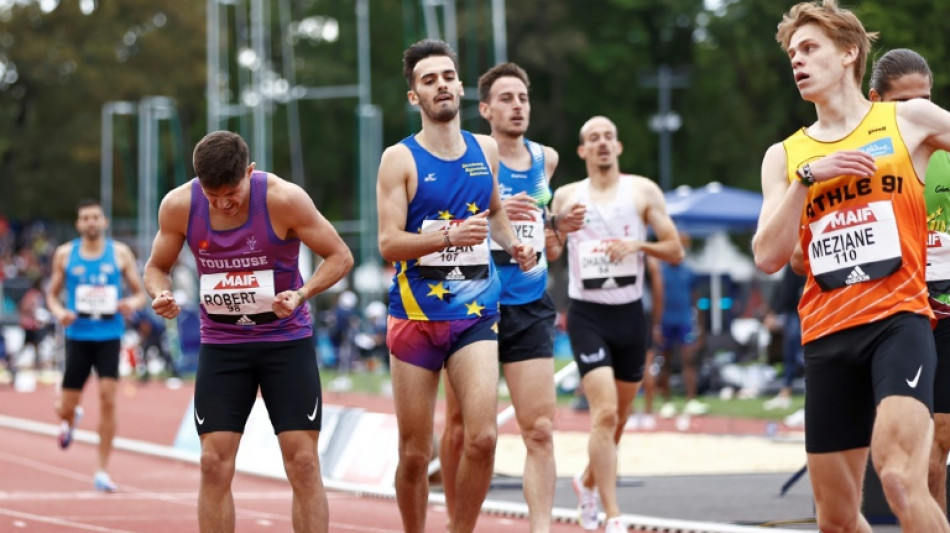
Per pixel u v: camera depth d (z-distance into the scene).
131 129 148.50
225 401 17.20
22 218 149.00
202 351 17.39
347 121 157.00
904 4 61.16
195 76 149.00
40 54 142.38
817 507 15.13
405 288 18.41
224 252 17.03
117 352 32.03
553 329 20.84
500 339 20.48
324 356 85.12
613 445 22.97
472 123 121.94
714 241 71.00
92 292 32.12
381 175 18.44
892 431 13.88
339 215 161.62
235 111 106.25
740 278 86.12
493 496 28.91
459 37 127.88
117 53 147.25
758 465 34.38
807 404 14.98
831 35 14.88
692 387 52.28
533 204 20.56
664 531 23.67
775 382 56.28
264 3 146.88
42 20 146.12
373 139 117.75
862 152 14.18
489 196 18.83
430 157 18.45
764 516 25.22
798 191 14.41
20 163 148.00
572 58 144.75
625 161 144.62
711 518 25.09
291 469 17.27
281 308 16.75
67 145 145.25
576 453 37.53
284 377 17.20
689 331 52.31
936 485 18.00
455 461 21.38
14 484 32.06
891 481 13.78
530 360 20.38
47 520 25.67
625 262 24.47
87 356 32.25
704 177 143.00
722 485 30.41
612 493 22.61
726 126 139.25
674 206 61.00
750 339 59.12
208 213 16.97
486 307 18.52
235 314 17.09
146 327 77.50
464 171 18.53
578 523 25.12
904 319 14.30
